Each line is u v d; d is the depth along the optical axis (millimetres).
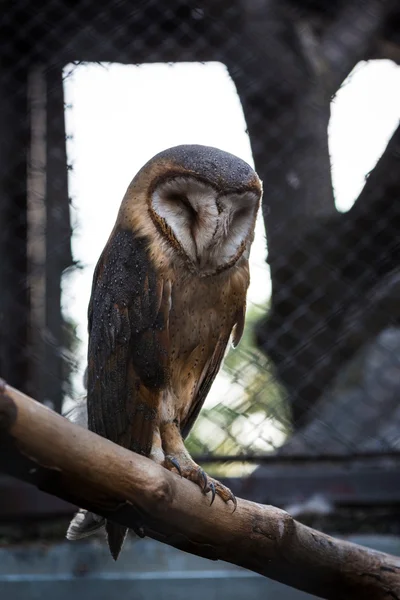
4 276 6645
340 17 8039
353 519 5816
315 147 7684
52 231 6715
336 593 3283
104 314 3807
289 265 7484
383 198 7391
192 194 3639
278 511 3104
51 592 5102
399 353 7418
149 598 5078
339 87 7809
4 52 7059
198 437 6152
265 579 5086
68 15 7191
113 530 3678
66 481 2488
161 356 3725
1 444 2332
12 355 6410
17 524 5715
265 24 7684
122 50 7281
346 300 7434
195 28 7469
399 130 7199
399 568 3283
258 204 3775
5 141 6887
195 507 2936
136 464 2621
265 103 7770
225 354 4031
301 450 6359
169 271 3707
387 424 6930
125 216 3832
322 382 7199
